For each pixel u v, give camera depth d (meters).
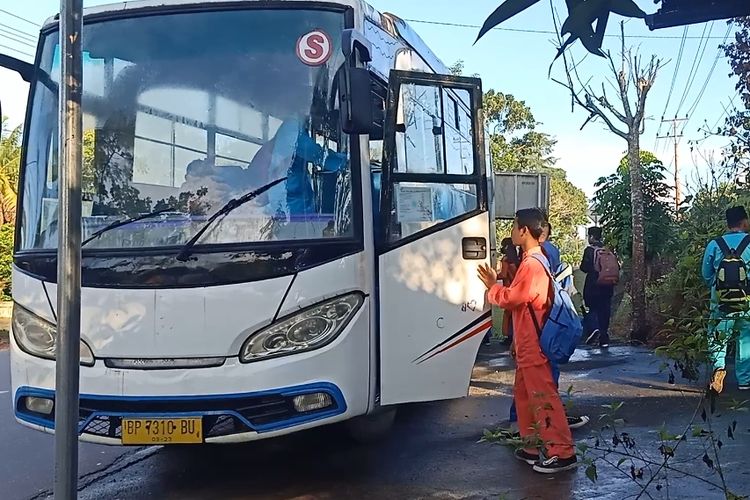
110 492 5.54
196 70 5.16
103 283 4.83
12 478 6.05
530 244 5.56
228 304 4.70
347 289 4.84
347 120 4.55
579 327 5.41
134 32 5.28
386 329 5.07
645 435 6.31
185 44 5.21
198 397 4.66
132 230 4.91
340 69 4.78
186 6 5.26
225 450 6.47
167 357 4.71
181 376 4.68
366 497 5.12
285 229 4.83
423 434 6.75
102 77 5.25
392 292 5.11
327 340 4.76
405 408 7.73
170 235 4.87
